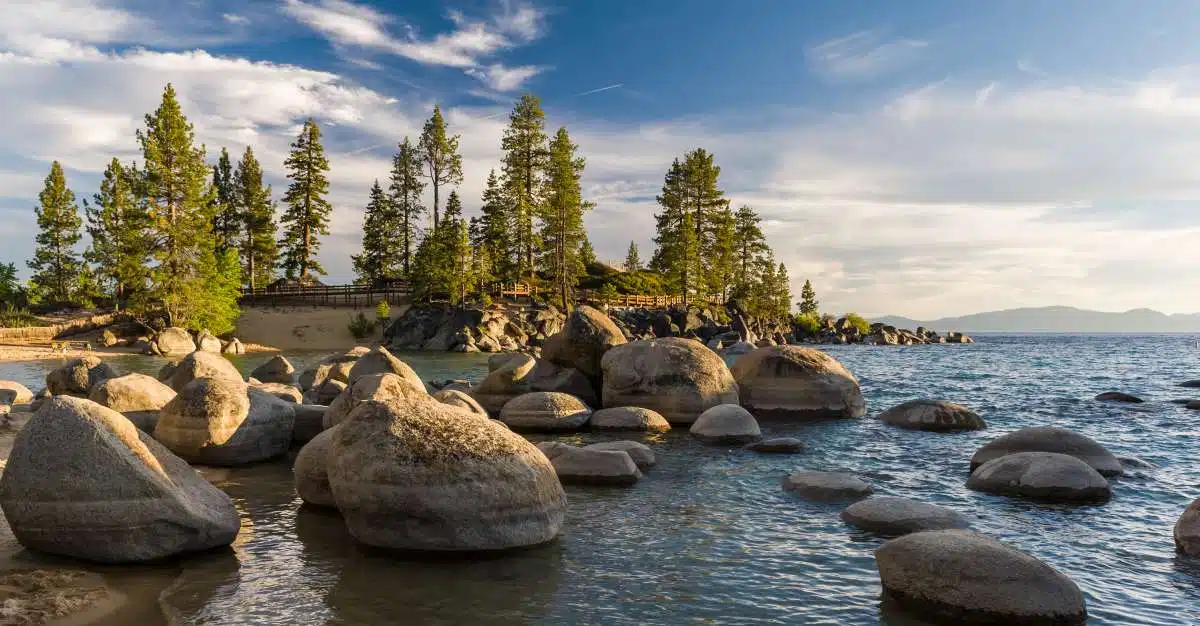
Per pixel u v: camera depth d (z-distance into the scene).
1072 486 10.87
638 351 20.03
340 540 8.80
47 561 7.63
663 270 86.69
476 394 21.19
